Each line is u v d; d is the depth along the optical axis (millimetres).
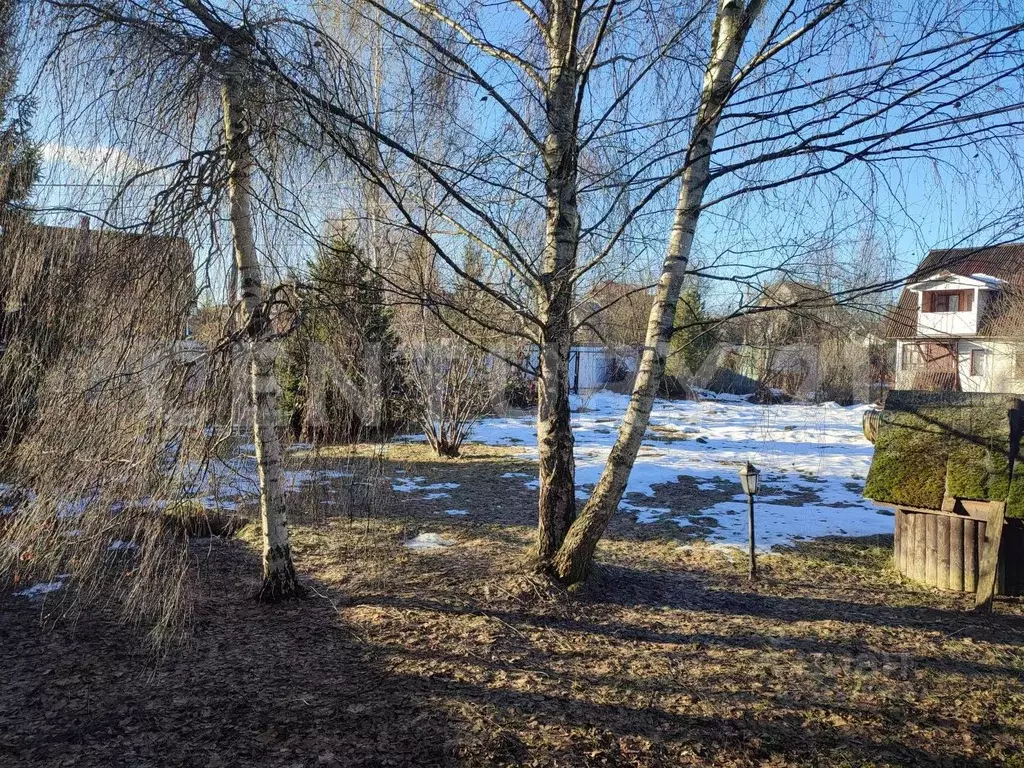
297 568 6250
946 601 5867
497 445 15273
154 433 3658
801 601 5820
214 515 7273
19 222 4152
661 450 14930
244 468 4703
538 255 5711
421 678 4141
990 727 3777
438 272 5969
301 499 6758
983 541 5930
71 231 4160
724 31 5039
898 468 6551
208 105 4250
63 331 3914
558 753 3379
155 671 4141
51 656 4324
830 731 3689
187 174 3900
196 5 3996
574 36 5211
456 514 8586
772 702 3994
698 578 6383
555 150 5578
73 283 3857
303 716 3654
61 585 5473
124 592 4555
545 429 5867
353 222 4863
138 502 3785
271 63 3965
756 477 6379
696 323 5285
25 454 3896
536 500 9555
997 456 5969
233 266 4316
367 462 5504
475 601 5426
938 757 3461
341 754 3305
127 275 3752
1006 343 15109
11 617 4926
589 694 4020
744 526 8391
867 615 5504
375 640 4676
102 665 4211
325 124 4098
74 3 3922
